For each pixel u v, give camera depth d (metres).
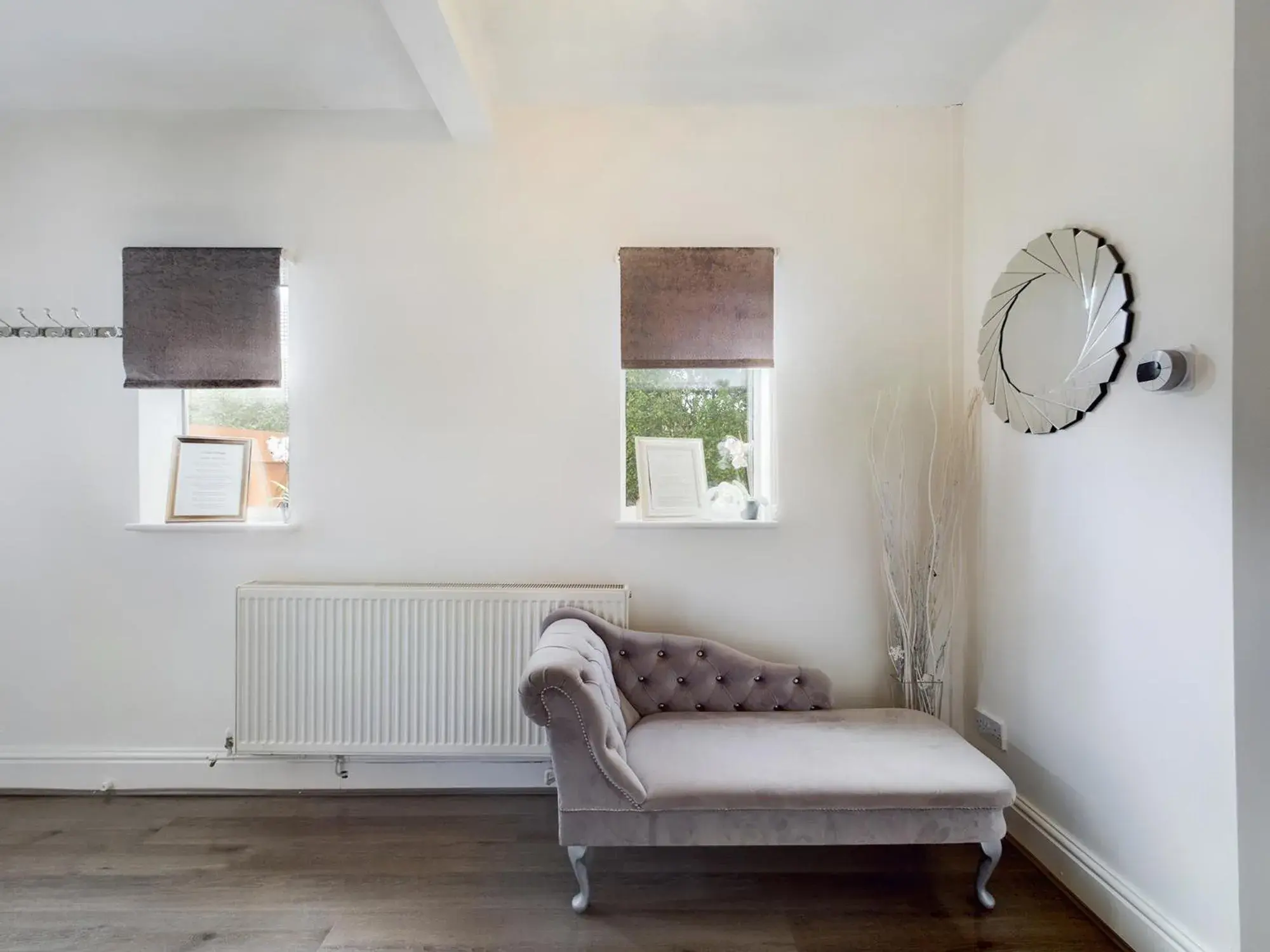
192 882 1.97
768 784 1.79
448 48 1.93
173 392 2.60
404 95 2.40
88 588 2.50
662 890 1.94
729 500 2.64
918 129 2.52
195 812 2.37
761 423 2.66
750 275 2.46
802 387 2.52
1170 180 1.55
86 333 2.47
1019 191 2.14
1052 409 1.94
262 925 1.79
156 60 2.19
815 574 2.53
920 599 2.46
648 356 2.46
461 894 1.92
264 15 1.97
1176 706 1.56
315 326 2.49
